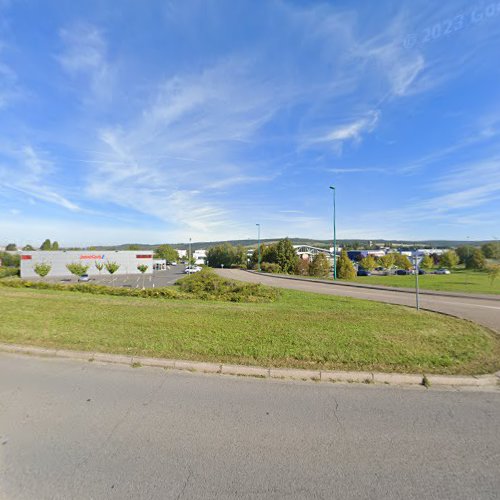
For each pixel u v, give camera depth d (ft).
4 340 18.58
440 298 47.83
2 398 12.17
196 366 15.25
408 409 11.57
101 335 19.51
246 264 243.40
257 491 7.48
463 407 11.78
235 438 9.64
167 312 26.81
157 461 8.52
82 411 11.19
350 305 35.86
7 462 8.41
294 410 11.41
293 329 21.29
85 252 180.65
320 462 8.56
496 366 15.48
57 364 15.76
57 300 33.32
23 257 170.71
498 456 8.91
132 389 13.02
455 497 7.36
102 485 7.62
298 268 153.07
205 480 7.84
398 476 8.04
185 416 10.91
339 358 15.99
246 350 17.01
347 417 10.96
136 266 188.85
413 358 16.15
